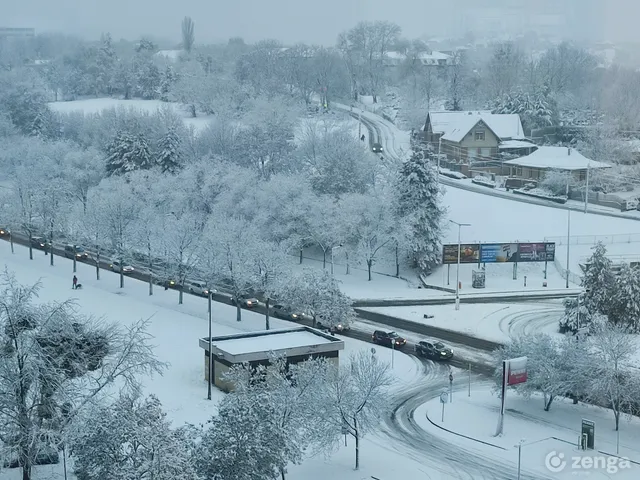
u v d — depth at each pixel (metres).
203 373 79.81
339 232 120.31
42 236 141.62
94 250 129.00
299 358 76.75
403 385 79.06
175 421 66.75
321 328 95.81
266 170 165.50
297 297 92.38
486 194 152.25
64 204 133.38
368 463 61.69
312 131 166.88
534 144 177.38
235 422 50.41
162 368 80.44
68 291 110.50
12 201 133.25
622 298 90.62
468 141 174.25
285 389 60.28
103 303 104.94
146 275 122.12
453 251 115.50
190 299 108.25
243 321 98.19
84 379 59.22
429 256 119.50
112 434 46.06
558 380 70.69
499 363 75.31
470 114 182.25
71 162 164.00
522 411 72.25
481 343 91.12
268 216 128.25
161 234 116.75
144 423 46.16
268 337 81.56
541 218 136.12
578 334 80.44
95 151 167.75
